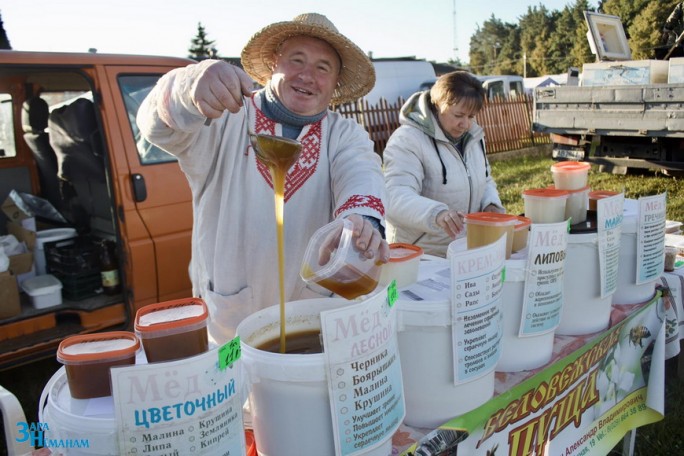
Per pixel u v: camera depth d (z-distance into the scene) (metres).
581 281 1.61
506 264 1.35
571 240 1.58
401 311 1.15
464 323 1.15
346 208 1.42
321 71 1.58
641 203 1.82
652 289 1.99
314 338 1.22
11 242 3.42
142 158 3.21
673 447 2.66
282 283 1.18
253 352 0.98
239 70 1.18
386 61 11.70
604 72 7.76
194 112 1.21
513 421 1.38
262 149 1.23
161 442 0.82
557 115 7.95
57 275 3.43
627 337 1.88
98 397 0.90
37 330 3.14
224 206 1.60
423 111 2.34
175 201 3.32
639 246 1.85
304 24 1.49
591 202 1.90
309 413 0.96
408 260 1.29
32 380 3.36
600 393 1.79
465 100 2.23
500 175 9.48
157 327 0.90
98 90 3.10
